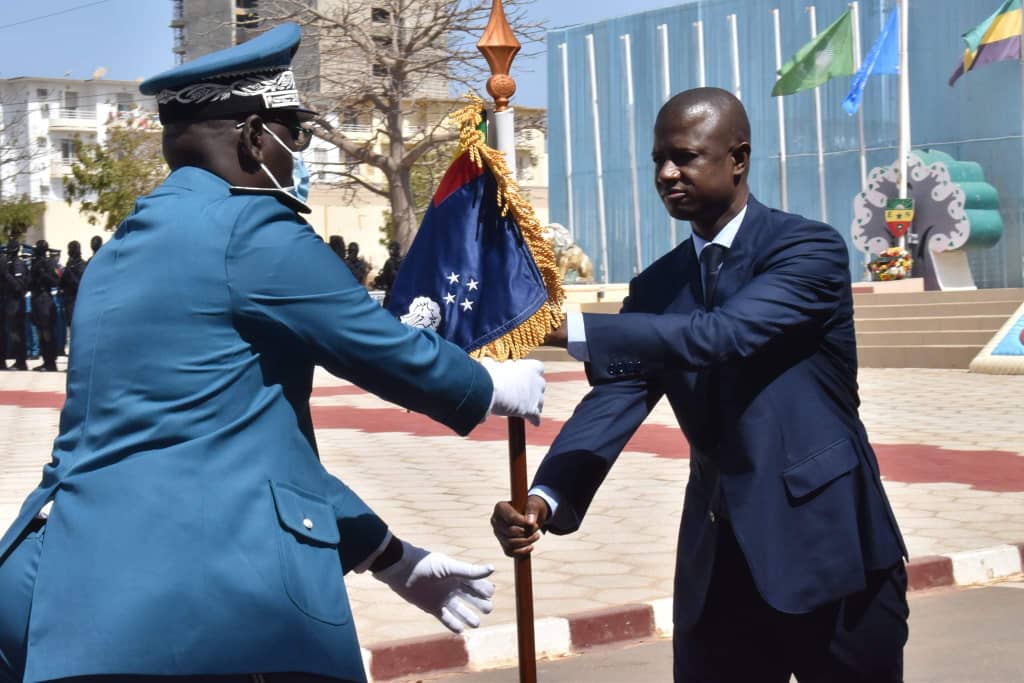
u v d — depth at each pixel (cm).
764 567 310
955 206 2462
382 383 273
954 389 1714
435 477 1036
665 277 347
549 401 1656
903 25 2508
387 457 1159
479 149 333
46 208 5822
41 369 2444
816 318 320
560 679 566
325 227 5722
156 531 252
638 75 3450
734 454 318
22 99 8944
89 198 7725
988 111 2827
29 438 1339
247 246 264
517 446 335
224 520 254
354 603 649
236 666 250
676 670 344
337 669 262
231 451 260
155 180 5038
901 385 1795
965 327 2100
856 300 2300
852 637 319
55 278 2425
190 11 6500
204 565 251
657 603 641
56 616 250
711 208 332
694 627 334
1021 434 1238
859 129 3008
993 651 596
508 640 596
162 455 256
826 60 2598
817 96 3078
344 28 3625
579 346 322
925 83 2916
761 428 316
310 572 261
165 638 247
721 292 331
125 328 262
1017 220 2792
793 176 3153
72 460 263
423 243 342
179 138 282
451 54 3619
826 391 326
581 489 338
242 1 6288
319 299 265
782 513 313
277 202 274
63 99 9106
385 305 345
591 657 602
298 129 292
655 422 1388
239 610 251
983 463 1062
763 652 332
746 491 315
